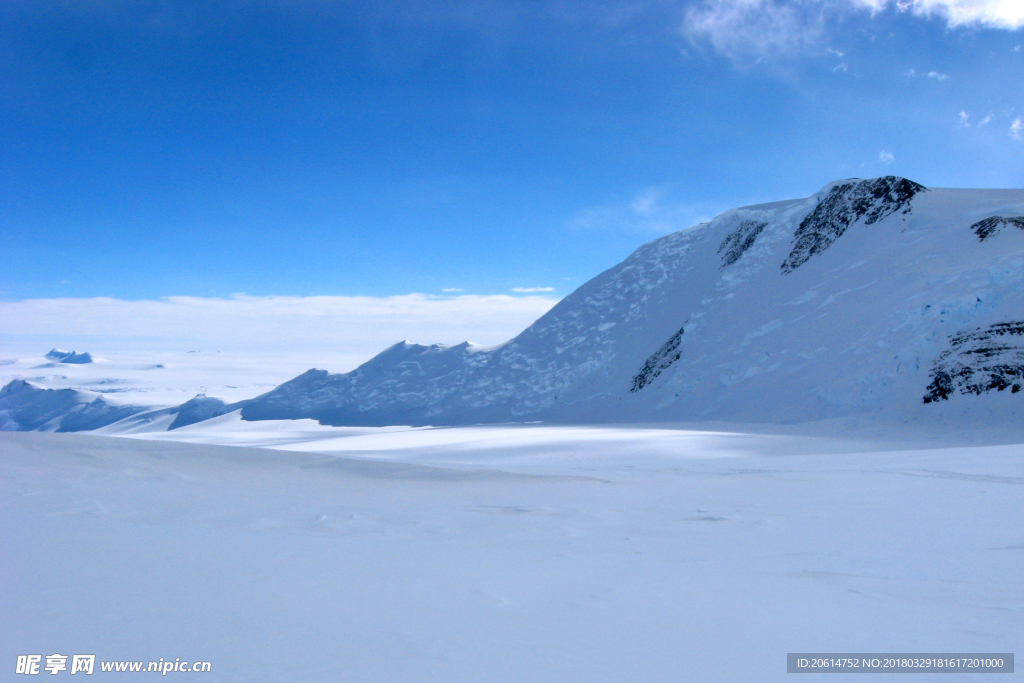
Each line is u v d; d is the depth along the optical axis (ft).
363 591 12.72
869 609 13.16
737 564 17.54
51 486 26.68
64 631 9.26
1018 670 9.32
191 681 7.36
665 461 80.18
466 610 11.82
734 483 37.37
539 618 11.52
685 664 9.40
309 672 8.05
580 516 25.62
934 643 10.87
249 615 10.65
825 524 24.47
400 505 27.25
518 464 80.43
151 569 13.39
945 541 21.34
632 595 13.56
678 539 21.45
